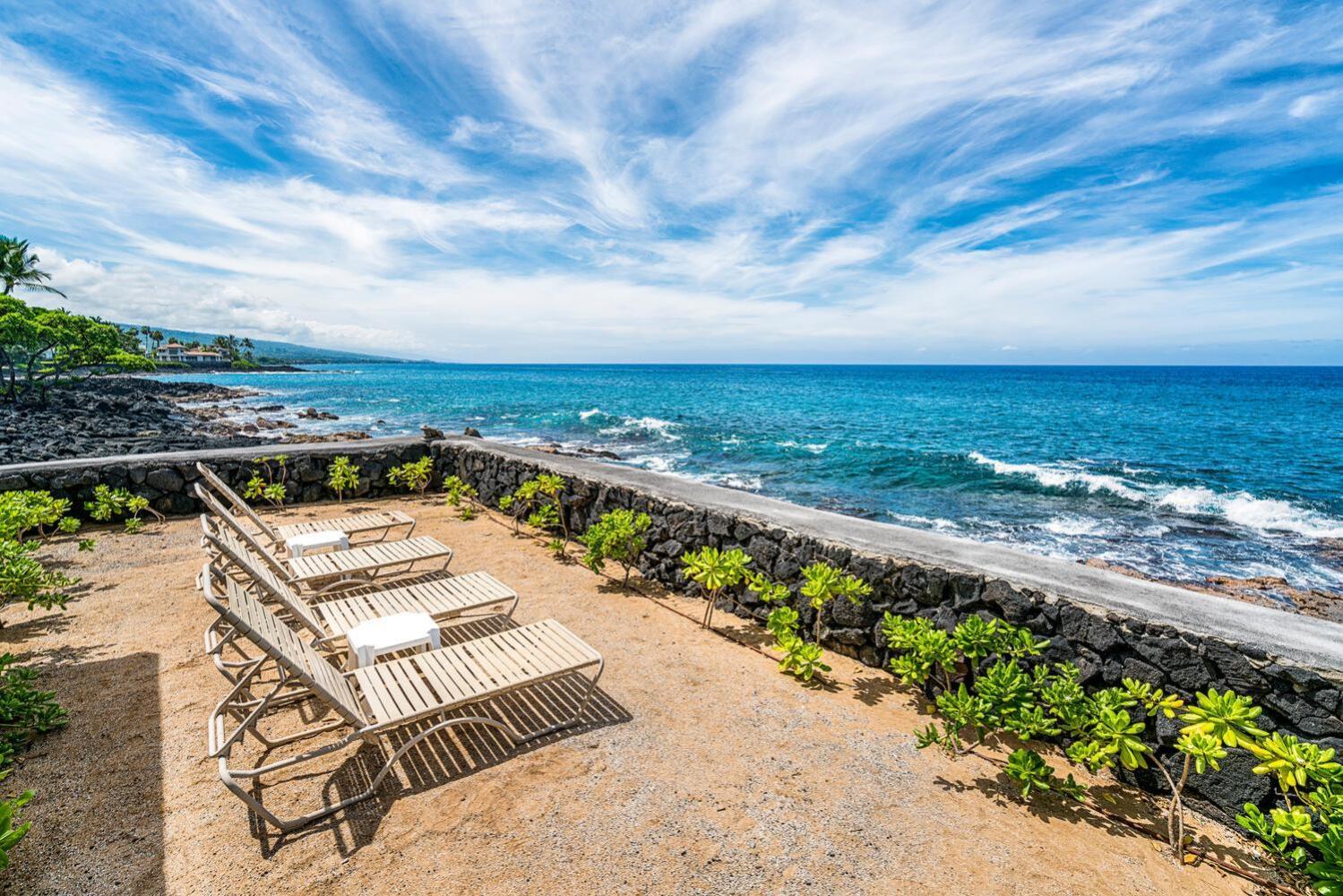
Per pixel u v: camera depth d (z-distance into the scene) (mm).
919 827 2938
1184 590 3924
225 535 4305
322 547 6160
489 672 3553
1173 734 3236
